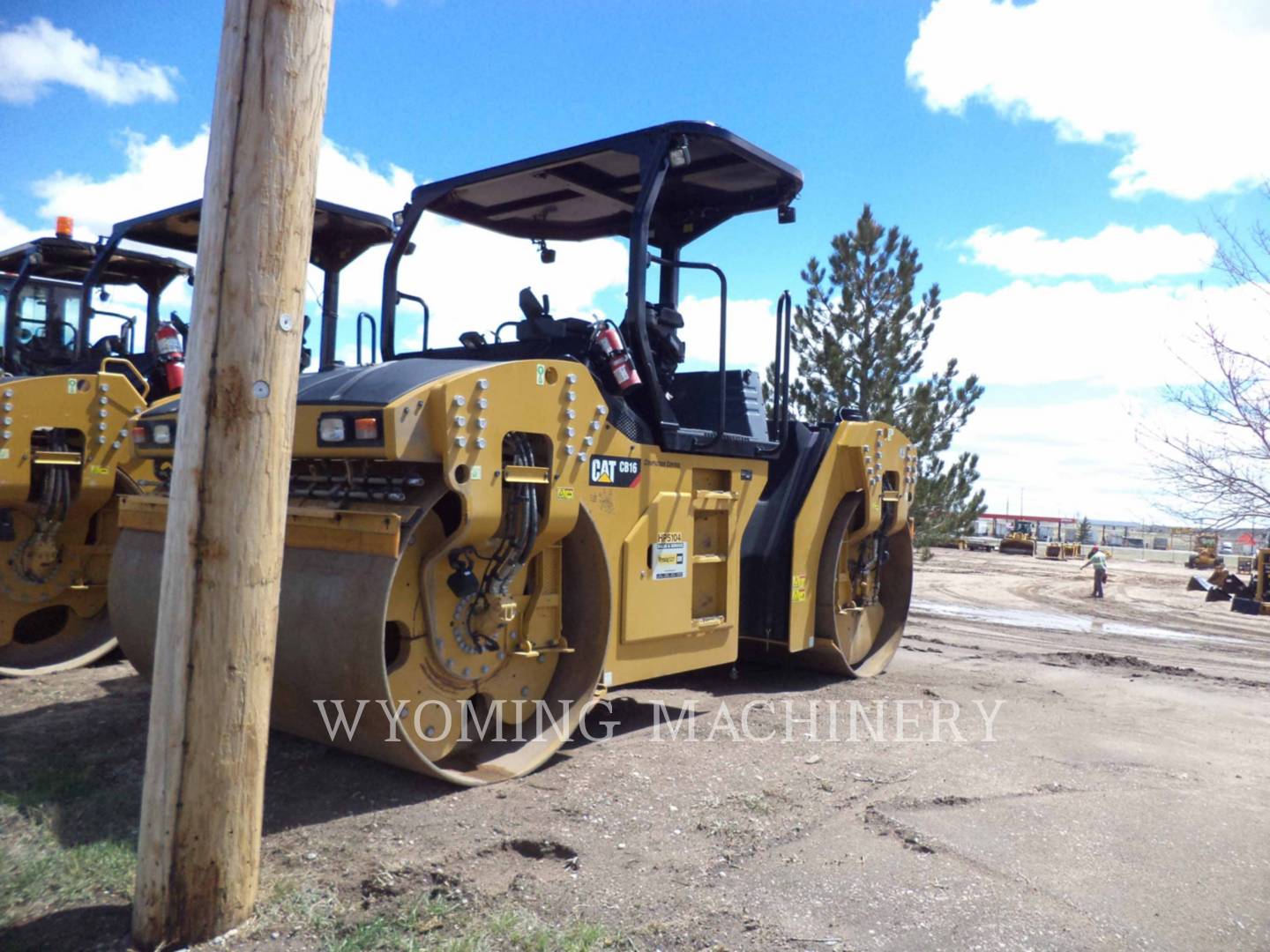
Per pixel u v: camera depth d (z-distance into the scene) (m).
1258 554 20.06
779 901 3.41
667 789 4.54
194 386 2.99
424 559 4.41
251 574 3.03
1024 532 55.44
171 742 2.97
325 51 3.13
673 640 5.68
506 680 4.86
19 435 6.49
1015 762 5.23
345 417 4.12
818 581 7.15
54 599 6.98
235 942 3.01
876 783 4.74
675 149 5.31
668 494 5.51
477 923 3.17
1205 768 5.33
